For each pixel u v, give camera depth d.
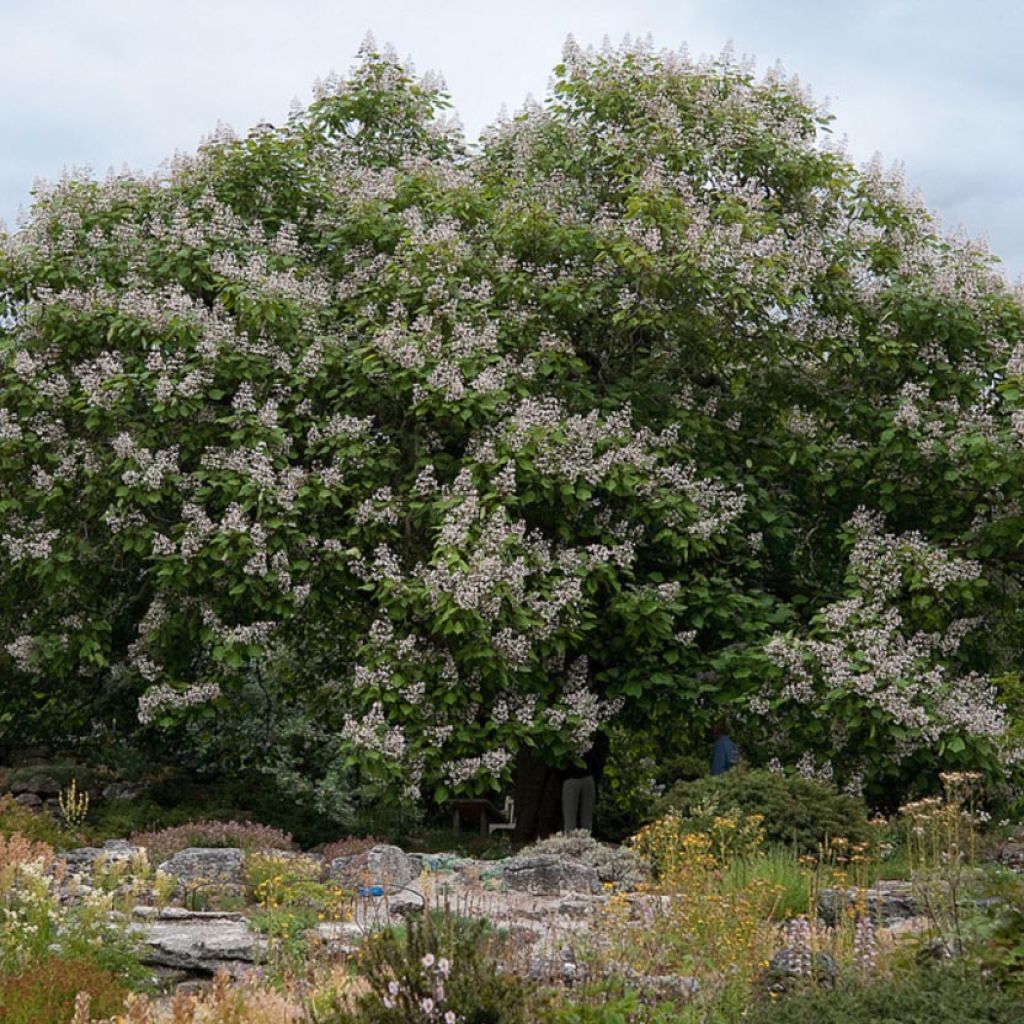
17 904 9.20
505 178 17.39
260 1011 6.99
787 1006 7.00
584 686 15.67
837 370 17.61
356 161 18.22
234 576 15.16
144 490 15.40
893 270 17.41
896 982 7.27
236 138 17.83
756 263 15.87
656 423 16.89
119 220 17.33
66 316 16.05
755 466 17.45
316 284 16.70
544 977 7.86
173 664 16.31
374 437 15.88
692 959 7.70
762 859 10.93
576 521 16.06
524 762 17.25
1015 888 7.93
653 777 20.27
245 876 11.84
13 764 19.52
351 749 14.44
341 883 11.70
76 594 16.67
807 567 17.89
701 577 15.89
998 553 16.64
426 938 6.76
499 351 15.79
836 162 17.83
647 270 15.69
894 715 14.84
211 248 16.72
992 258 17.27
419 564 14.95
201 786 18.36
